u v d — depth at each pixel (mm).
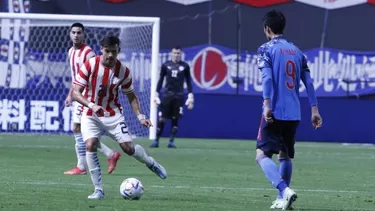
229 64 64250
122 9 64125
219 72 64312
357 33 64688
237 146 53500
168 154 45125
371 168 39719
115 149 47594
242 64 64188
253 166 38719
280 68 22266
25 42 60594
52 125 59875
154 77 51156
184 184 29656
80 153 32219
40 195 24609
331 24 64688
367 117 62062
